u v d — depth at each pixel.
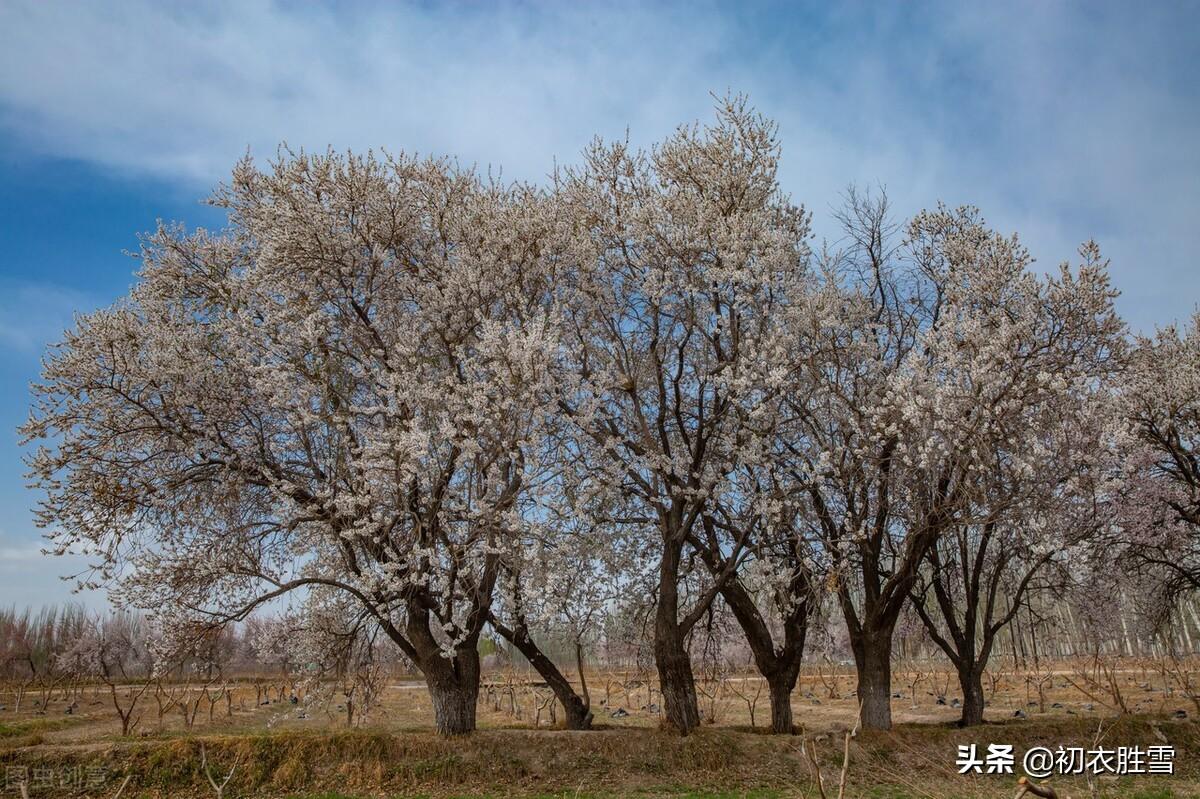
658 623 18.83
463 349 18.05
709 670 23.98
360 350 18.53
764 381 17.06
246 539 16.91
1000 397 16.05
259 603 16.06
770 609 19.67
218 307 19.64
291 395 16.72
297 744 16.67
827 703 31.67
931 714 27.19
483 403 15.86
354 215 18.39
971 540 22.44
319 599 18.83
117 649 40.06
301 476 18.05
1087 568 20.58
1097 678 33.28
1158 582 24.03
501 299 18.97
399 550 17.25
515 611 17.66
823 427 19.31
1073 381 16.70
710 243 18.23
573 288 19.73
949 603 21.20
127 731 20.86
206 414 17.17
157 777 15.76
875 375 19.03
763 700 33.06
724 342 19.69
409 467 15.58
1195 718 20.20
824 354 18.52
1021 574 22.52
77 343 16.73
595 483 17.61
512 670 39.38
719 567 19.89
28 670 45.06
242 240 20.30
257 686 32.75
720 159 19.42
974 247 20.69
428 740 17.14
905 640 30.38
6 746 17.61
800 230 20.20
